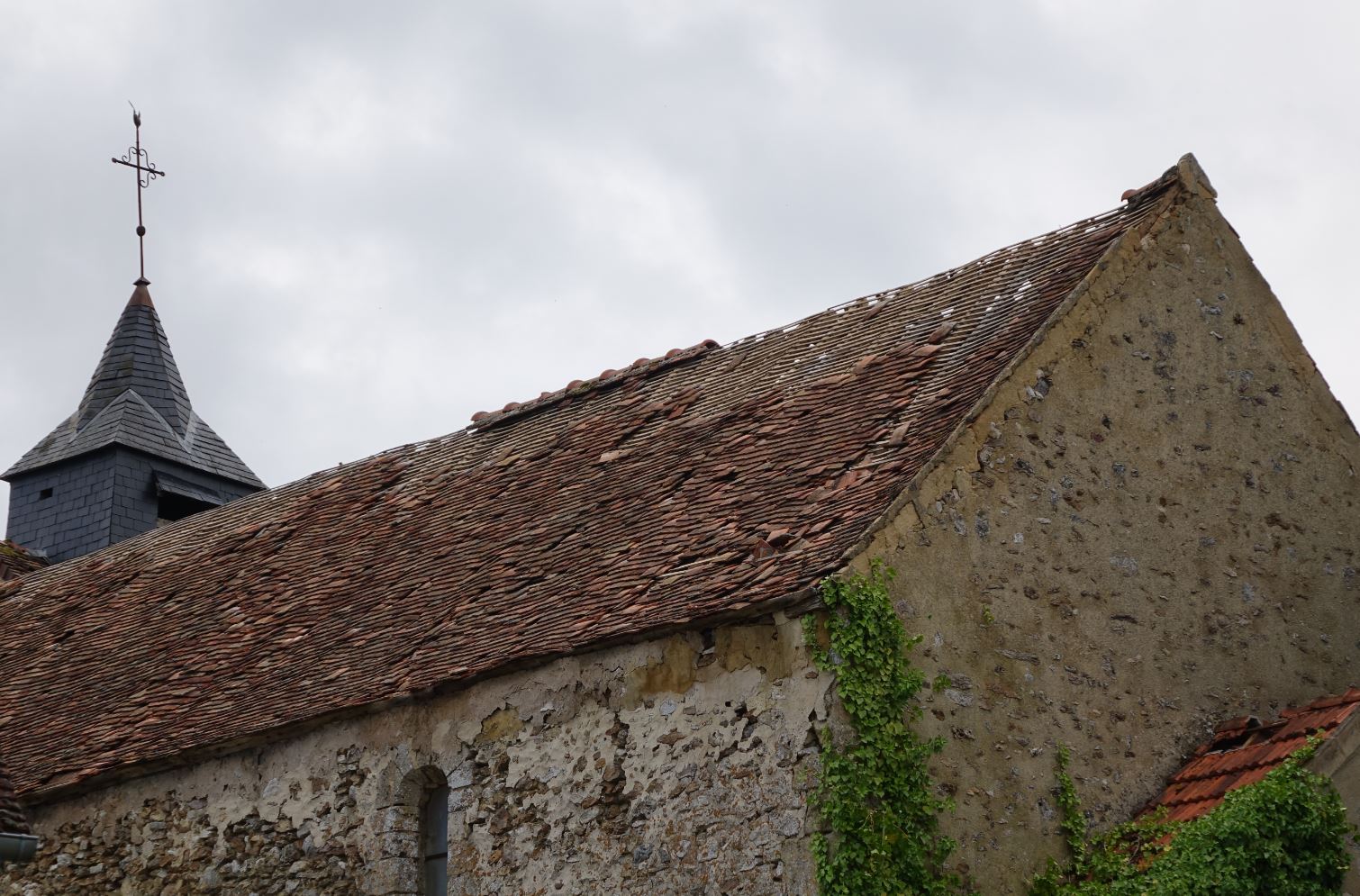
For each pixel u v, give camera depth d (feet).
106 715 56.90
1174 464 48.57
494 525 55.47
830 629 40.24
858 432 47.57
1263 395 51.52
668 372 60.64
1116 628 45.65
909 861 39.09
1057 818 42.68
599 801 43.60
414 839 47.65
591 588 46.98
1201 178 51.88
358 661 50.88
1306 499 51.49
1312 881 38.81
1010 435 44.93
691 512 48.24
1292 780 39.75
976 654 42.52
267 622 57.62
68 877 53.83
